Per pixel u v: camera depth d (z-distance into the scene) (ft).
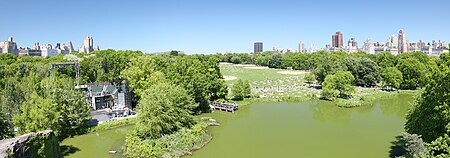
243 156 159.84
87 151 167.12
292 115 257.96
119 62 335.06
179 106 194.08
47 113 172.76
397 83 366.22
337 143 179.73
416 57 458.09
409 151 123.44
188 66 286.25
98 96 257.55
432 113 125.49
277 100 321.52
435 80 124.47
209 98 281.95
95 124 214.48
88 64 329.93
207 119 233.35
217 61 332.19
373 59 485.15
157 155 153.38
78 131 200.13
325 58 470.80
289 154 162.81
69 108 194.90
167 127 174.91
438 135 119.85
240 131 207.82
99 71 319.47
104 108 261.24
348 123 227.61
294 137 193.16
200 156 159.12
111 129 211.41
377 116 249.96
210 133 202.39
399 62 404.16
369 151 164.55
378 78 405.80
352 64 414.62
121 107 247.09
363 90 371.56
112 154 161.58
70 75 313.53
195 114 258.98
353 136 193.16
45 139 108.78
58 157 118.93
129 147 158.40
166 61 338.95
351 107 286.87
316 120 238.89
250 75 559.79
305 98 325.83
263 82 460.96
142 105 177.99
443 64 126.41
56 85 193.57
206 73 296.10
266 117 250.78
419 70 367.86
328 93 322.55
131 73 264.52
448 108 114.21
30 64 299.79
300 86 419.95
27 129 162.91
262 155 161.38
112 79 316.40
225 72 618.44
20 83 199.11
